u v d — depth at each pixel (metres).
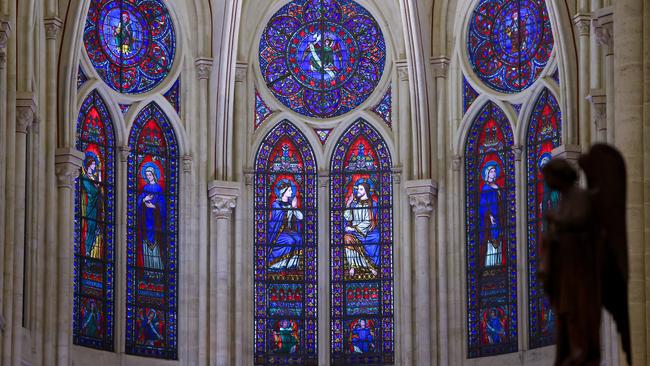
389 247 37.41
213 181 36.34
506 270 35.97
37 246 31.91
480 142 36.88
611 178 15.72
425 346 36.12
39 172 32.19
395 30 38.16
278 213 37.78
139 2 36.88
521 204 35.94
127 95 36.09
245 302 36.91
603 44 28.95
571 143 33.81
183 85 36.91
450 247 36.56
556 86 35.38
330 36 38.81
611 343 29.14
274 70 38.50
